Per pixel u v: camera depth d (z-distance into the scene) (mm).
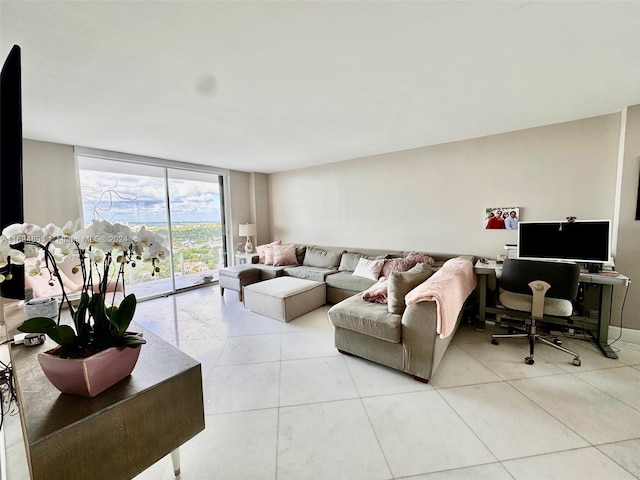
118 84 1869
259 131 2939
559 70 1792
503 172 3154
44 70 1674
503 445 1427
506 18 1304
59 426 828
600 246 2457
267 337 2768
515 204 3109
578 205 2773
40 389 1021
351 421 1615
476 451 1396
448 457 1365
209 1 1153
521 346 2504
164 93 2018
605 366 2121
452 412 1668
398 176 3965
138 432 1005
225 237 5316
